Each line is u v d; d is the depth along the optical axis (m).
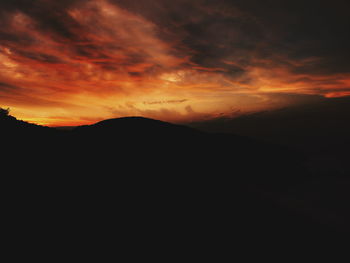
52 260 4.62
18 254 4.50
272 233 7.79
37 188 7.46
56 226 5.81
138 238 6.15
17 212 5.86
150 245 5.94
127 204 8.02
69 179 8.99
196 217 8.10
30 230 5.36
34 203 6.54
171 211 8.20
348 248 7.46
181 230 7.01
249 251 6.39
